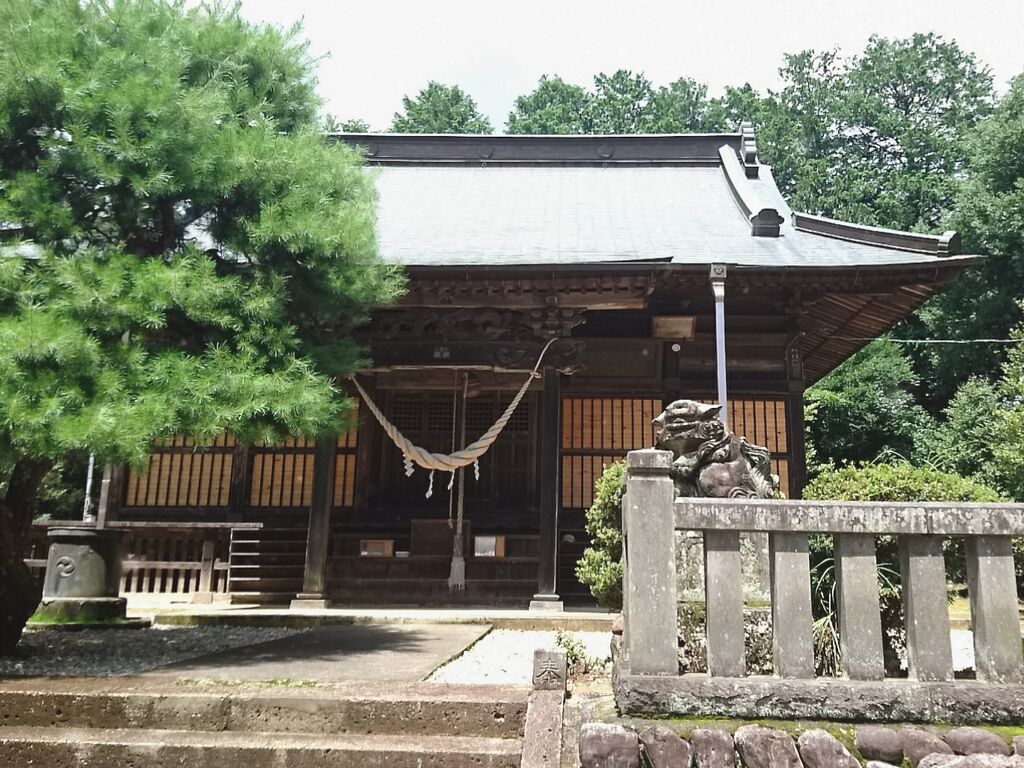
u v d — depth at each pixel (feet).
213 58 26.17
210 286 21.49
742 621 12.67
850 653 12.45
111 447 18.13
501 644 27.61
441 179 61.87
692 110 133.59
